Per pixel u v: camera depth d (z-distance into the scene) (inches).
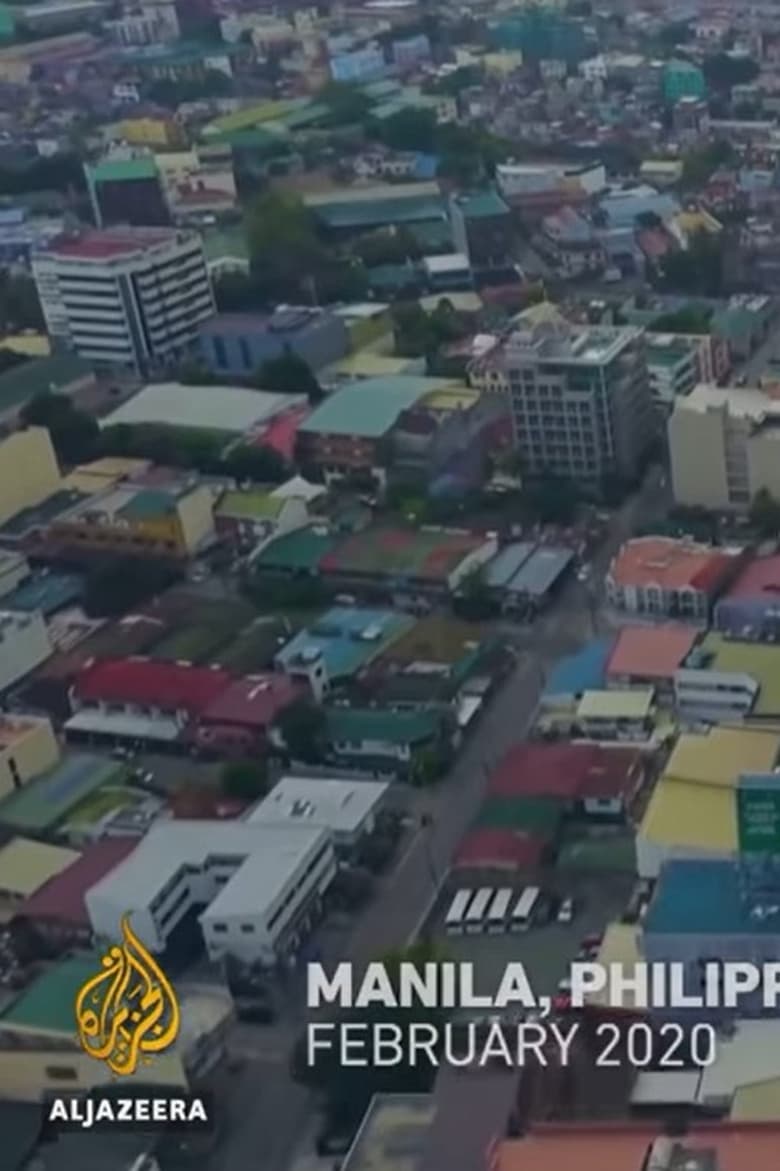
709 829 6058.1
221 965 6013.8
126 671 7824.8
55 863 6579.7
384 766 7145.7
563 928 6087.6
